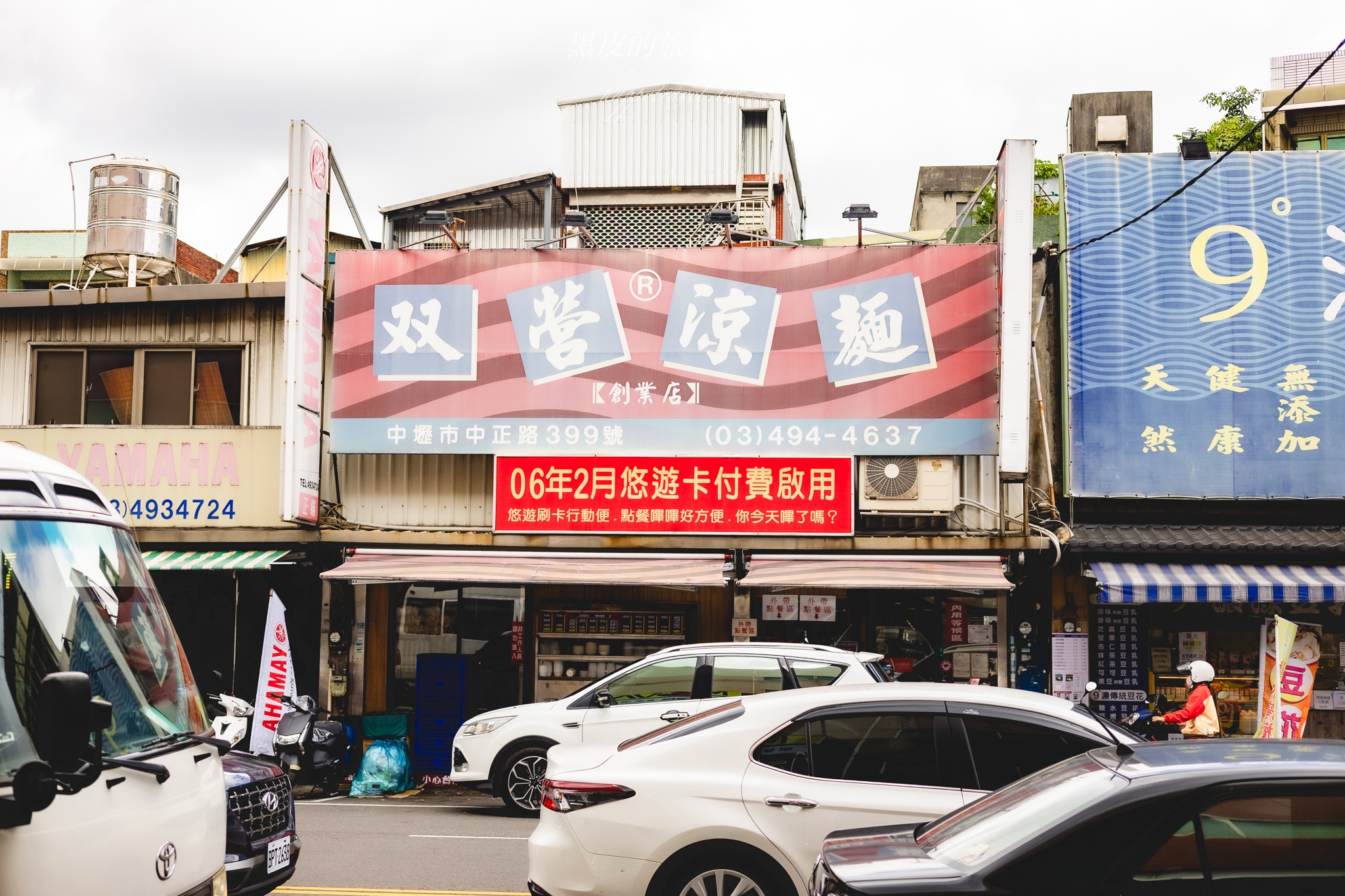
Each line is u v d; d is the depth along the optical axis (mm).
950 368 12469
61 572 3799
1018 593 12930
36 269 22672
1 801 3061
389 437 12945
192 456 13305
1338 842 3414
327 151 13250
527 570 11969
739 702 5828
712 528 12422
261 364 13555
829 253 12773
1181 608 12578
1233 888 3395
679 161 19484
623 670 9891
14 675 3404
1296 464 12328
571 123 19812
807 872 5098
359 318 13109
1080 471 12516
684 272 12922
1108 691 12516
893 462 12516
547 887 5359
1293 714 10320
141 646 4176
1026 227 12000
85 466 13383
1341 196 12578
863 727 5395
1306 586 11188
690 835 5172
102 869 3391
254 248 23422
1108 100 16141
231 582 13961
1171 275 12641
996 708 5363
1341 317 12445
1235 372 12477
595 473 12633
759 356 12727
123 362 13773
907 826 4508
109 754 3672
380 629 13672
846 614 13172
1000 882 3518
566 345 12930
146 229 15664
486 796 11891
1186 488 12398
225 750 4480
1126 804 3539
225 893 4371
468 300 13078
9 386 13773
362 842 8828
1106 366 12594
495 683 13484
